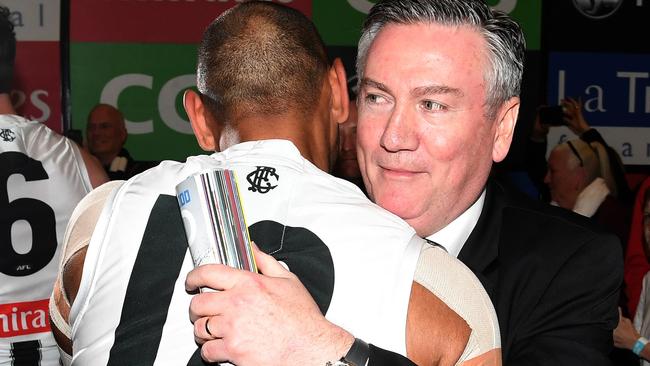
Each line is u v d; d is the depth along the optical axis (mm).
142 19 4156
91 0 4117
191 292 978
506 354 1405
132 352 970
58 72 4098
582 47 4266
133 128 4156
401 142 1241
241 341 887
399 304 953
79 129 4121
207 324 903
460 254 1446
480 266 1442
